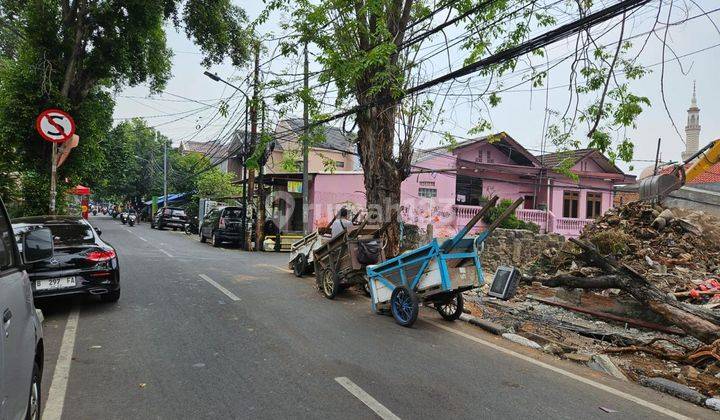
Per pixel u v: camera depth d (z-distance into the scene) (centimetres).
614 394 454
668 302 646
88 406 384
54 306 738
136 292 858
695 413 419
